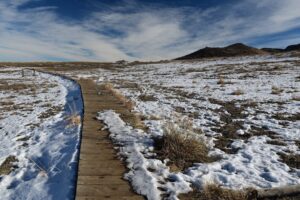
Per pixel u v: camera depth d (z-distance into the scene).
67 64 81.06
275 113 11.26
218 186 4.70
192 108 12.73
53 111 12.54
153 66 60.69
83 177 4.91
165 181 5.02
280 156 6.49
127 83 27.14
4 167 6.34
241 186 4.89
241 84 23.25
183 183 4.91
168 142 6.51
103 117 9.48
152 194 4.40
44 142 7.93
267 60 48.94
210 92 18.67
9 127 9.95
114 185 4.66
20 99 16.97
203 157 6.27
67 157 6.30
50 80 31.88
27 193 5.07
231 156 6.46
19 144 7.91
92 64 80.12
